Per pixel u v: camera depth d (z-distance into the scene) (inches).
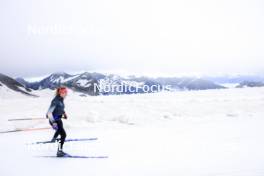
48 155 291.7
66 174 222.1
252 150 295.7
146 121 594.2
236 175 210.5
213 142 342.6
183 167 233.8
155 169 230.1
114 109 834.8
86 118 617.6
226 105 972.6
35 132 479.8
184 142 346.6
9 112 786.2
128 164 248.1
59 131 284.8
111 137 396.5
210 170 223.6
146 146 326.0
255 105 959.0
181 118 649.6
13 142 374.6
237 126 490.9
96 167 240.7
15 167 245.3
